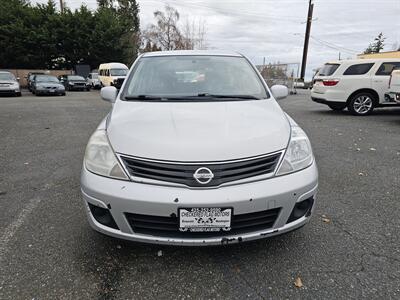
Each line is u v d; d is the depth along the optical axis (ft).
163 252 7.74
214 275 6.95
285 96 11.25
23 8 103.14
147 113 8.30
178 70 10.94
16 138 20.51
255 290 6.51
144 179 6.60
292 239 8.31
